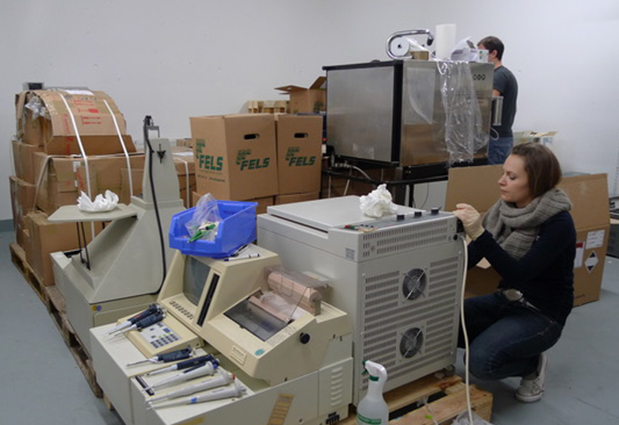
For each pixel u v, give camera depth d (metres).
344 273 1.33
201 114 4.40
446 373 1.66
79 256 1.98
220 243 1.35
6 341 2.15
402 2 5.45
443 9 5.33
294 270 1.53
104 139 2.56
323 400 1.31
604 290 2.87
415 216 1.49
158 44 4.07
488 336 1.62
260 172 2.47
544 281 1.67
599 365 2.03
